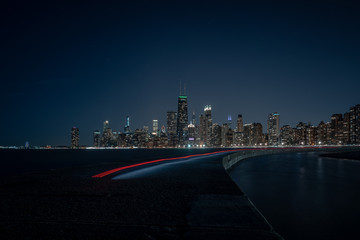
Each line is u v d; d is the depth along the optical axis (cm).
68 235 500
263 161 5862
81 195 887
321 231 996
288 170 3716
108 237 491
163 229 536
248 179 2606
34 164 7244
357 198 1650
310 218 1180
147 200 809
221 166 2116
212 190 991
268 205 1448
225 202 783
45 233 510
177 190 988
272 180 2534
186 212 666
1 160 9931
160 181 1241
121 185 1116
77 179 1320
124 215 636
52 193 922
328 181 2517
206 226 556
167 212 665
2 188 1028
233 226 556
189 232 519
